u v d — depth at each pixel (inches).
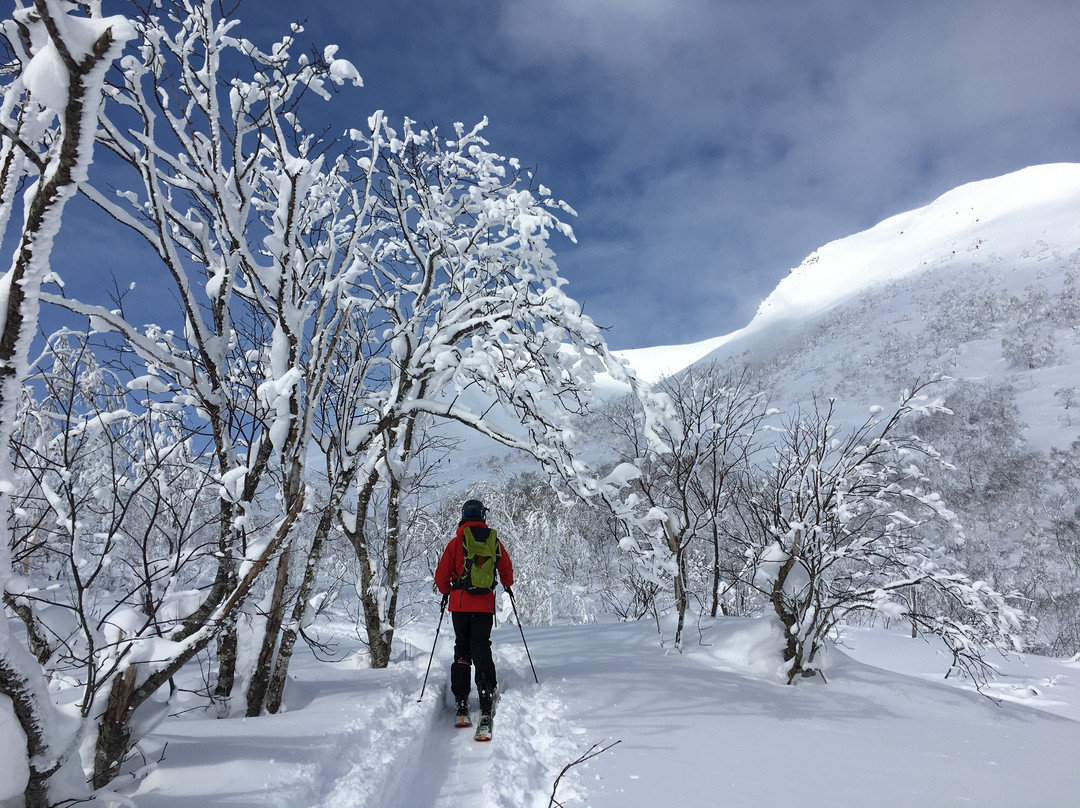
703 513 283.6
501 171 236.4
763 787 103.7
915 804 98.4
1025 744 147.9
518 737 134.6
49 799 79.3
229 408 158.7
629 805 94.7
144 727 95.0
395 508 230.2
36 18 65.8
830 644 237.5
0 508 74.7
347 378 179.2
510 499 542.0
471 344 183.6
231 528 145.1
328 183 184.2
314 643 162.9
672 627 263.3
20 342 68.4
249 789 95.5
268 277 145.3
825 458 224.7
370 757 119.0
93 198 131.0
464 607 169.0
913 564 217.9
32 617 119.3
